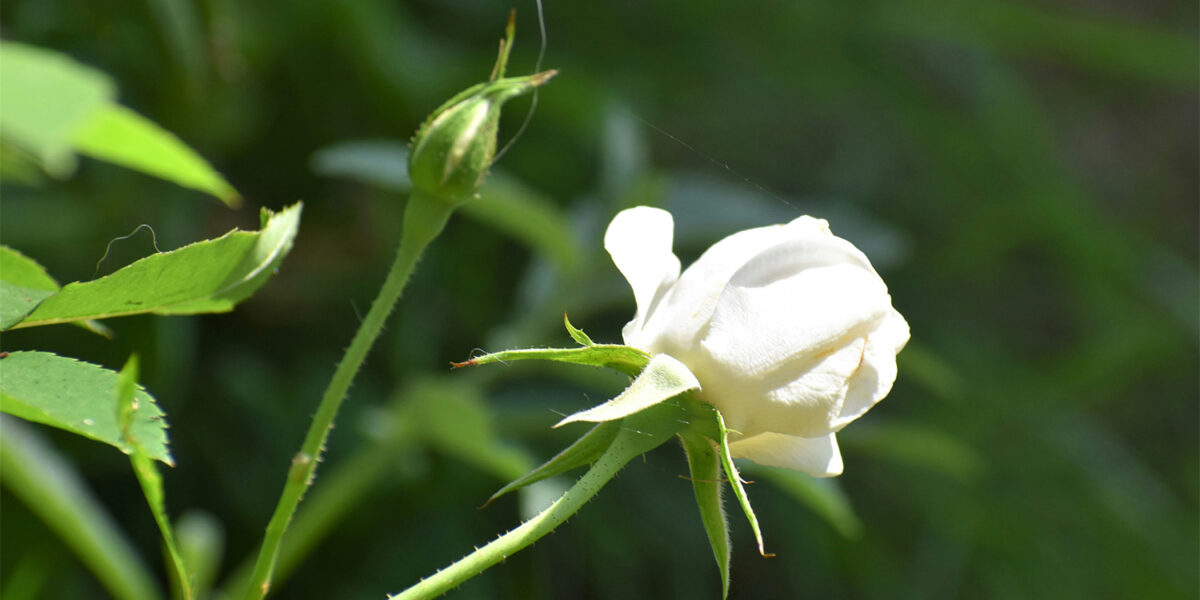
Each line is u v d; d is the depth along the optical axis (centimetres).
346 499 68
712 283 48
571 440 98
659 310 48
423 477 96
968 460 108
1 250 45
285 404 96
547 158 109
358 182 106
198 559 62
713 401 47
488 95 47
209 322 98
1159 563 120
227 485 92
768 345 47
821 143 133
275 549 47
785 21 127
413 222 47
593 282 82
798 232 48
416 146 47
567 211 107
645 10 124
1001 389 125
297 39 97
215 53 86
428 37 111
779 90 130
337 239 108
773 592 114
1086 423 130
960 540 114
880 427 79
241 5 91
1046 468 121
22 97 39
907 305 130
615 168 88
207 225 98
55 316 45
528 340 81
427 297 104
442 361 104
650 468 108
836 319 47
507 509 102
